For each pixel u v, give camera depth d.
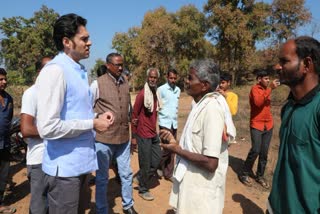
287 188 1.90
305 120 1.80
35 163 3.18
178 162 2.49
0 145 4.10
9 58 48.25
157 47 38.25
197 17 38.59
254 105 5.05
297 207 1.86
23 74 46.44
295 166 1.85
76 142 2.33
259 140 5.09
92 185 5.00
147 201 4.62
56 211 2.37
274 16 35.03
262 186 5.25
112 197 4.70
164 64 38.25
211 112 2.29
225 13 32.31
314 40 1.85
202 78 2.38
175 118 5.44
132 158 6.32
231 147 7.50
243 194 4.93
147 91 4.49
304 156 1.81
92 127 2.29
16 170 5.64
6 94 4.26
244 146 7.62
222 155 2.49
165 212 4.32
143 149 4.57
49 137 2.17
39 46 47.59
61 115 2.26
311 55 1.82
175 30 37.69
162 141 2.47
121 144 3.90
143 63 38.66
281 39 35.03
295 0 33.94
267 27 34.53
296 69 1.84
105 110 3.78
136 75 39.44
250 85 32.16
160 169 5.59
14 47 47.66
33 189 3.23
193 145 2.38
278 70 1.96
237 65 34.25
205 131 2.29
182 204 2.39
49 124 2.13
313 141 1.77
